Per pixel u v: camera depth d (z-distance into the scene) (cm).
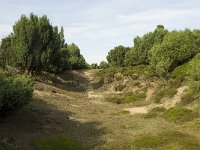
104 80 6400
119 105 4569
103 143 2533
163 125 3123
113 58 9244
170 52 4834
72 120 3269
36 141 2425
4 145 2234
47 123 2945
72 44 9462
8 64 5353
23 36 5378
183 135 2634
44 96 4297
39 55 5425
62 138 2555
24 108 3250
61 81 6153
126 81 5781
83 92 5728
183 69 4644
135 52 7681
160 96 4281
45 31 5528
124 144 2478
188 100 3759
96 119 3409
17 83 2845
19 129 2648
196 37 5375
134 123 3238
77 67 8762
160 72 4709
